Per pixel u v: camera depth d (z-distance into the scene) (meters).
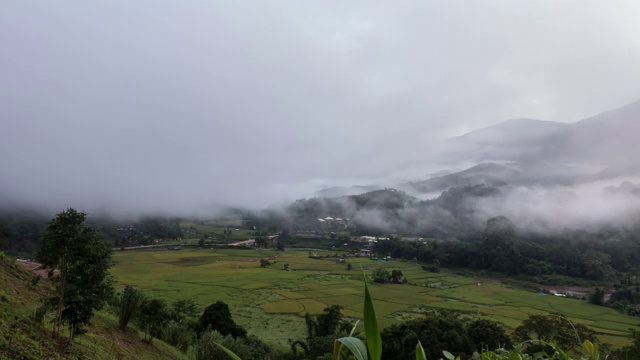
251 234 167.50
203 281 74.38
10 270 14.58
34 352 7.71
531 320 28.92
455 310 57.69
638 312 59.97
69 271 9.61
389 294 68.88
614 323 53.44
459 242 125.00
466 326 30.67
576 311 60.88
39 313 9.74
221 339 24.09
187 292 63.66
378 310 56.28
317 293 67.69
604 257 97.62
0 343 7.25
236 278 79.12
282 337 42.50
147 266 91.69
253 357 26.14
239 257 113.00
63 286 9.55
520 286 84.81
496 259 99.81
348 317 50.94
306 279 81.31
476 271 100.44
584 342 2.53
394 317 51.91
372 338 1.15
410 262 113.62
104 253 10.03
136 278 75.19
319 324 39.78
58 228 9.51
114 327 16.52
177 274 81.31
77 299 9.43
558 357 2.52
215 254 117.00
